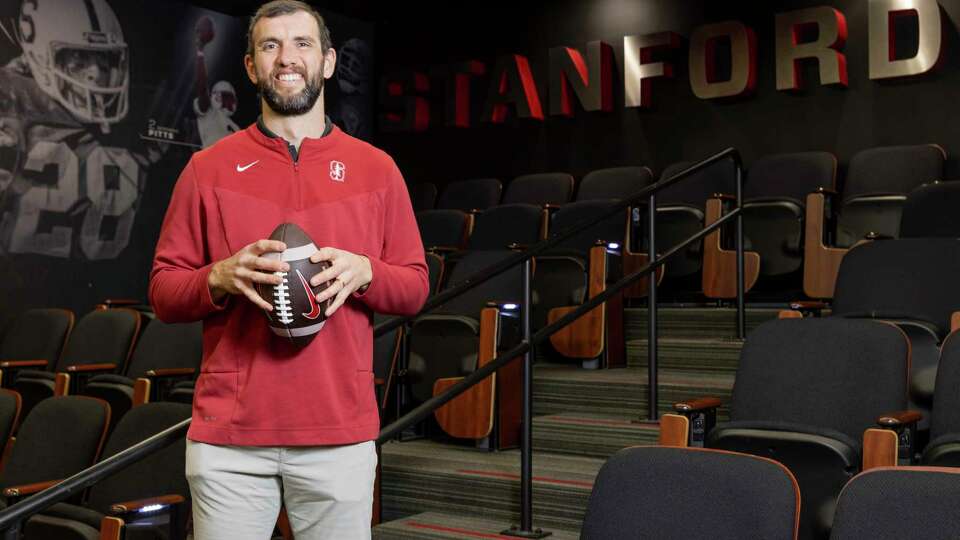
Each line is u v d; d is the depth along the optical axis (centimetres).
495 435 343
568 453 336
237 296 155
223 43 638
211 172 160
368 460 158
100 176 579
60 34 562
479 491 300
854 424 246
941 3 505
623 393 352
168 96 610
